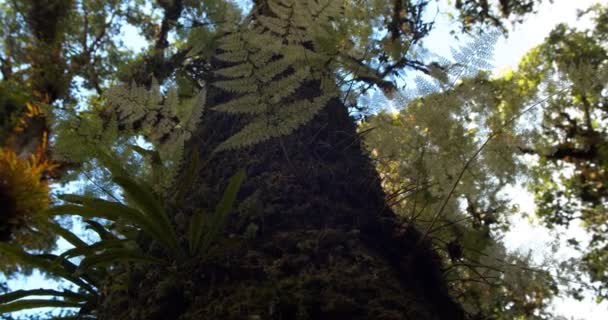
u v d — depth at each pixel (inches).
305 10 55.4
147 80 195.8
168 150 61.7
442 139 55.8
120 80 206.1
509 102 56.1
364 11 72.4
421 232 70.5
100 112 80.1
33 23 326.0
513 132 55.4
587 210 253.1
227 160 68.8
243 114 74.9
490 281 77.2
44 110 62.3
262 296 45.8
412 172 60.7
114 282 58.6
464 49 53.6
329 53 62.6
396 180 70.9
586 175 249.6
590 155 225.6
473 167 57.4
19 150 251.6
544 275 68.5
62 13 333.7
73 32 349.4
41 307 65.9
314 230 55.3
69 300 68.2
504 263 69.2
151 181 64.8
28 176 185.9
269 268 49.1
